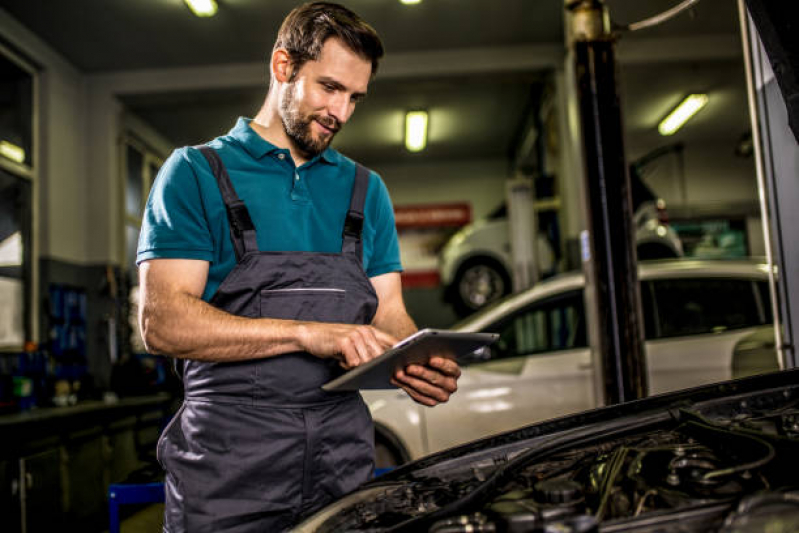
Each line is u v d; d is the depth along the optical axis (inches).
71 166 239.9
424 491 33.2
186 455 38.9
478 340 37.0
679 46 236.2
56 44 231.3
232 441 38.6
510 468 31.3
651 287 135.3
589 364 129.8
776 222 70.9
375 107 321.7
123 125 265.1
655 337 131.3
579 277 141.0
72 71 248.4
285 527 39.0
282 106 44.2
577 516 23.3
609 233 82.0
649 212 220.8
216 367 39.7
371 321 49.1
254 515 37.9
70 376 215.6
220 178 42.4
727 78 255.3
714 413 37.3
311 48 42.2
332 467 40.6
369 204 49.7
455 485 33.5
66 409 142.9
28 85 224.8
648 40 235.3
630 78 255.0
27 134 220.8
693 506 24.3
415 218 411.2
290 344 38.6
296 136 43.9
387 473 37.7
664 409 38.3
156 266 40.3
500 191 415.5
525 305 138.9
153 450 128.0
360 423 43.1
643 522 23.6
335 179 47.4
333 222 46.0
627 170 83.0
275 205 43.6
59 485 132.9
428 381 40.6
